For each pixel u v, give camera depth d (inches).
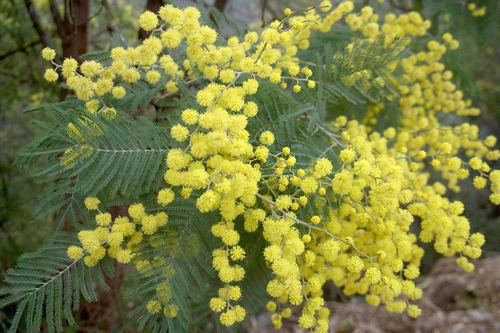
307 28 9.1
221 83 7.5
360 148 7.5
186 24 6.6
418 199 7.7
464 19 11.8
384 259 7.2
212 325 9.2
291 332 20.9
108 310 14.6
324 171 6.5
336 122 9.4
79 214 6.6
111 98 7.5
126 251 6.2
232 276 6.1
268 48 7.1
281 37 6.9
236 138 6.1
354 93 8.3
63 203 6.5
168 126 6.8
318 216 6.7
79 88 6.8
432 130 10.3
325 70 8.0
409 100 10.9
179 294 6.0
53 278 6.1
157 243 6.1
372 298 8.1
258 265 7.5
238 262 7.1
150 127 6.4
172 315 6.1
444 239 7.7
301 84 7.9
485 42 12.1
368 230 7.6
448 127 10.4
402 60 10.8
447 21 12.1
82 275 6.2
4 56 15.8
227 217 6.1
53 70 6.9
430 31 12.3
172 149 6.0
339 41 10.0
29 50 16.8
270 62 7.0
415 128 10.9
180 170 6.2
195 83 7.8
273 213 6.4
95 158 5.9
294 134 7.3
